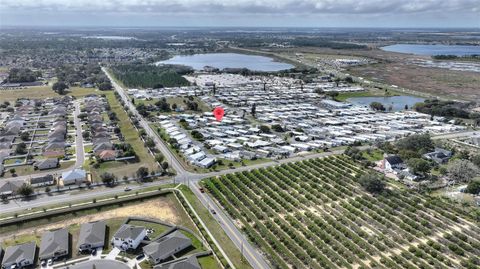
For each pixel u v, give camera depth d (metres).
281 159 187.62
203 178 161.25
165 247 105.38
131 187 149.75
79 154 185.38
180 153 190.75
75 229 119.12
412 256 107.75
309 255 108.06
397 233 121.38
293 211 133.50
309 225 121.88
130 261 102.94
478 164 173.75
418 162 163.12
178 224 122.81
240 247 111.06
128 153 180.75
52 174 161.00
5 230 118.88
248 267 101.75
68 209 129.50
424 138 198.38
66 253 105.06
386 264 104.31
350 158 188.12
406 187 154.38
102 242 109.50
